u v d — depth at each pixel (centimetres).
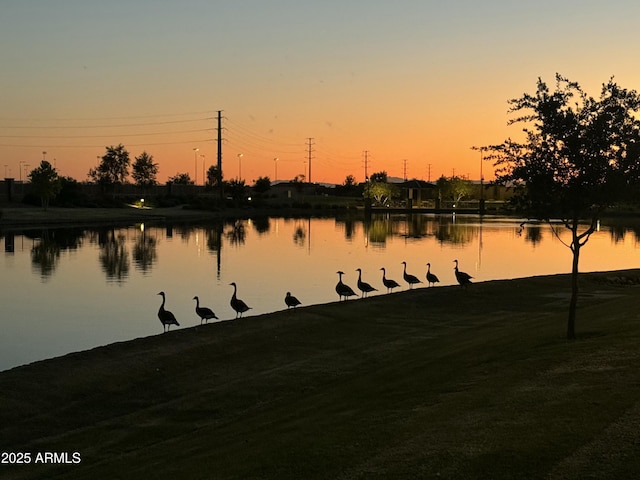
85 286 3784
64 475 1198
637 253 6347
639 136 1580
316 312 2661
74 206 11806
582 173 1609
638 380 1151
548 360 1402
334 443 1025
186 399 1653
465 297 3120
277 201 16550
